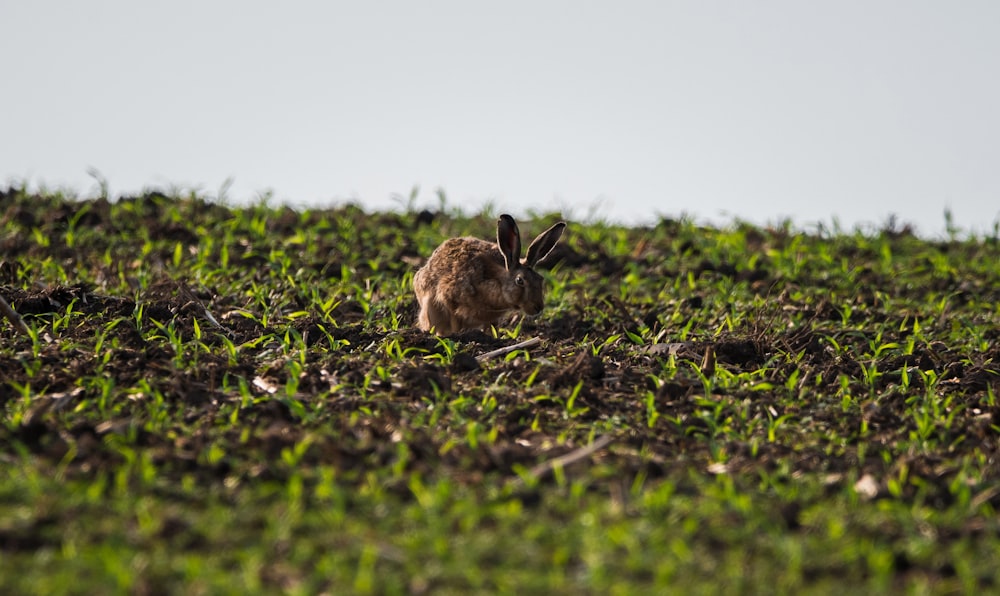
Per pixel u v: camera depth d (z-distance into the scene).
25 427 23.91
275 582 18.38
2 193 54.03
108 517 20.31
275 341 33.09
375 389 28.81
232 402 27.33
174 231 48.22
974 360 35.06
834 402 30.19
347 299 39.62
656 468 23.56
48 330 32.91
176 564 18.72
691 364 31.91
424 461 23.50
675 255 51.44
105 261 43.53
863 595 18.53
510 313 38.56
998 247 57.25
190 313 34.66
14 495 20.97
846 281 47.84
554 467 23.02
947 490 23.14
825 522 21.22
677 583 18.61
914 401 30.05
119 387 27.95
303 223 51.94
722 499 22.02
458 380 29.95
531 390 29.12
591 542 19.78
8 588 17.89
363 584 18.08
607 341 35.06
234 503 21.25
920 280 49.75
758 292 45.91
